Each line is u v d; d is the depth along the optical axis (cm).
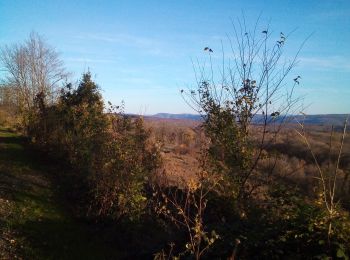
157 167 1367
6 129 4081
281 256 604
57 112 2486
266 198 822
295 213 658
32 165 2080
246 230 683
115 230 1146
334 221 591
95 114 2025
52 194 1530
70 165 1939
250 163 952
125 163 1239
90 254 1010
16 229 1089
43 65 4850
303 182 1355
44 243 1030
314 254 577
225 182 905
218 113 970
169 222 1074
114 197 1237
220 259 634
